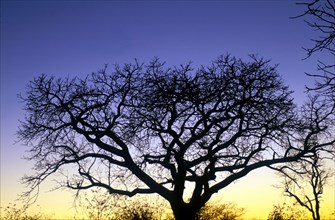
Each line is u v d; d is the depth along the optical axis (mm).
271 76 19672
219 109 19328
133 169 19656
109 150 19812
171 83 19438
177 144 19516
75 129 19609
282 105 19641
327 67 4008
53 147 20797
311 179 27906
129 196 20062
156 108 19344
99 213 21297
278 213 25859
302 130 20359
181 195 19250
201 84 19516
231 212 26328
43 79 20219
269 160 20156
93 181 20828
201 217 24656
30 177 20609
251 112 19672
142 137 20172
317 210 28188
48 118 20250
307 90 4262
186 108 19422
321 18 3963
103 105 19750
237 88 19516
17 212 21609
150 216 21750
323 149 20891
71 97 20438
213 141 19594
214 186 19469
